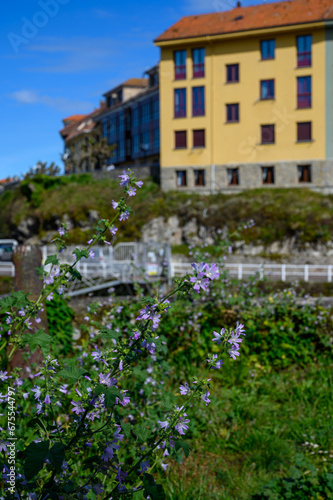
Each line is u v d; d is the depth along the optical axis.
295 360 9.85
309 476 5.59
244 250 35.75
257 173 39.88
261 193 38.62
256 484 5.78
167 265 12.17
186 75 41.31
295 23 37.56
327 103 38.12
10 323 3.05
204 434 6.96
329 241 33.50
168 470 5.74
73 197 45.69
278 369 9.71
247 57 39.66
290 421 7.34
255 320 10.15
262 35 39.09
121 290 15.86
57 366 3.00
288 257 30.94
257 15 40.94
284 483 5.52
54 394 3.02
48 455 2.36
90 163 66.94
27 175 56.84
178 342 9.60
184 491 5.38
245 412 7.51
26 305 3.01
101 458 2.62
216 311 10.10
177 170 41.91
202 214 38.34
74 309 10.32
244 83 39.91
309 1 40.78
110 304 9.82
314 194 37.75
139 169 45.78
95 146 59.25
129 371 2.69
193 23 43.00
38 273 3.09
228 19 42.03
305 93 38.62
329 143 38.25
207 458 6.41
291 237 34.78
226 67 40.34
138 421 6.17
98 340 7.19
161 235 39.38
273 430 7.05
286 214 35.41
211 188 40.88
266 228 35.59
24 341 2.95
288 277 22.56
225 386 8.41
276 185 39.50
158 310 2.64
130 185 2.96
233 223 36.81
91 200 43.47
